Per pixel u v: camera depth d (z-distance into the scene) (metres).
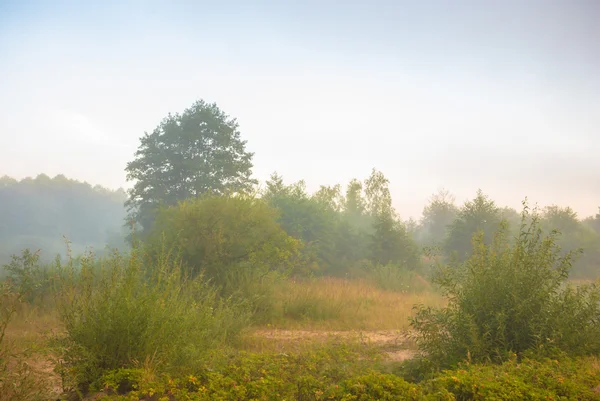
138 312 6.23
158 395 5.39
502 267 8.19
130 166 39.88
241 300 12.43
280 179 34.50
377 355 7.90
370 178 47.44
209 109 41.84
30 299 11.41
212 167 39.91
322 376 6.19
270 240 15.02
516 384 5.52
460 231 36.91
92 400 5.43
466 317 7.59
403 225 35.41
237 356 6.85
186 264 13.41
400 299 17.94
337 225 34.75
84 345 6.03
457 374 5.84
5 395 5.27
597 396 5.30
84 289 6.54
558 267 8.22
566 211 55.84
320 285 18.64
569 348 7.51
